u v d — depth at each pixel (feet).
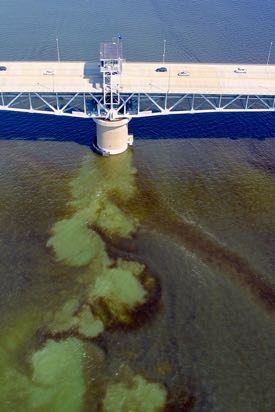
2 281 209.56
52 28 464.24
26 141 299.17
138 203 252.21
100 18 488.85
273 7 529.04
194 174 273.33
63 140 301.22
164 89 266.98
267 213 247.29
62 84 270.05
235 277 212.23
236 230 236.84
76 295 203.62
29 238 230.89
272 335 189.47
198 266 217.15
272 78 285.64
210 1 546.26
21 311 197.47
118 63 258.57
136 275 212.02
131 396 169.07
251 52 422.82
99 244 227.61
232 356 181.57
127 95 273.13
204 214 246.06
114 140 281.54
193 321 193.47
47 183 264.93
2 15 494.18
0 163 278.87
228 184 266.16
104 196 256.52
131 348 183.93
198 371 176.55
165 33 458.09
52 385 172.04
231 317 195.52
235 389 171.63
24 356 181.47
